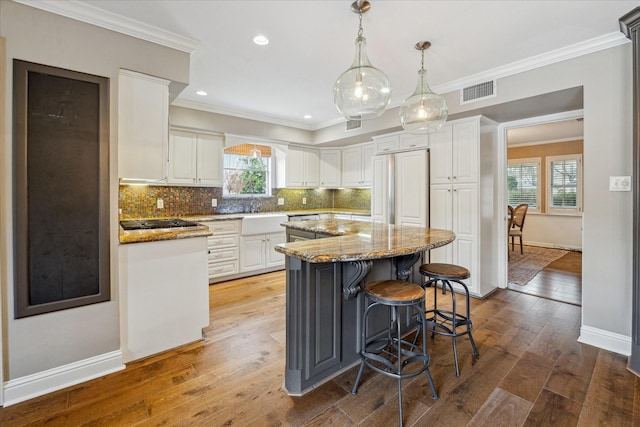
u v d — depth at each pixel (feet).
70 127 6.22
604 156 7.68
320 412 5.40
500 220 12.51
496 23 7.04
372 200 14.73
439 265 7.60
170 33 7.45
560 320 9.34
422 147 12.84
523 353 7.40
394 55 8.66
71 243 6.25
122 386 6.15
